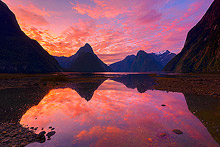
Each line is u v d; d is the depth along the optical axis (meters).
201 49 152.38
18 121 7.84
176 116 8.41
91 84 30.73
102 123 7.43
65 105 11.47
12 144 5.22
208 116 8.24
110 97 15.03
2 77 48.81
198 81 31.56
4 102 12.60
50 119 8.13
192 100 12.87
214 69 104.62
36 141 5.52
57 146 5.11
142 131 6.37
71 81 39.75
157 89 21.34
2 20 155.75
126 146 5.05
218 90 17.52
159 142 5.31
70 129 6.70
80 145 5.18
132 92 18.62
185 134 5.97
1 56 111.56
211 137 5.62
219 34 127.38
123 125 7.12
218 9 158.00
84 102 12.59
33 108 10.55
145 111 9.57
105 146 5.07
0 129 6.66
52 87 24.84
